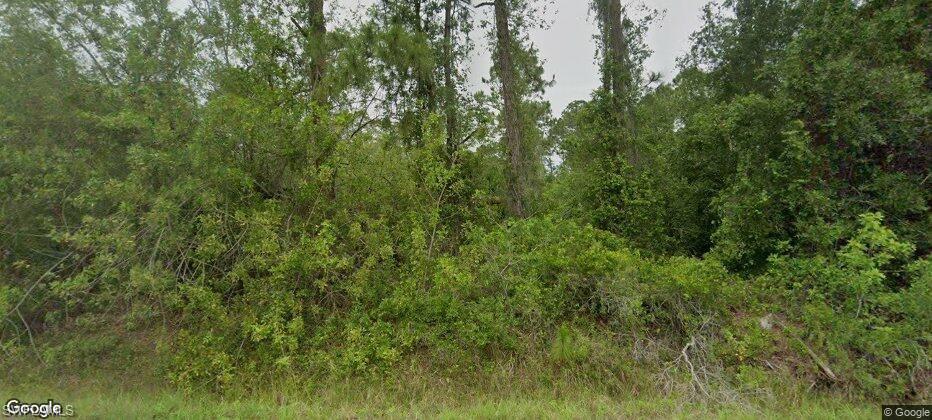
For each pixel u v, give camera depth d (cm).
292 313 614
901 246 528
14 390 525
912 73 636
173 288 589
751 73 1156
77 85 654
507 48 1091
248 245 607
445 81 1155
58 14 680
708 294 602
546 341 597
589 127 1097
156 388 549
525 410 462
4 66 612
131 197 561
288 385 545
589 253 638
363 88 845
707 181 938
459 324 591
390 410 476
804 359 541
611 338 592
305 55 860
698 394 507
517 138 1062
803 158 658
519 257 649
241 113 632
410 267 679
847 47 679
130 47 684
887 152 667
